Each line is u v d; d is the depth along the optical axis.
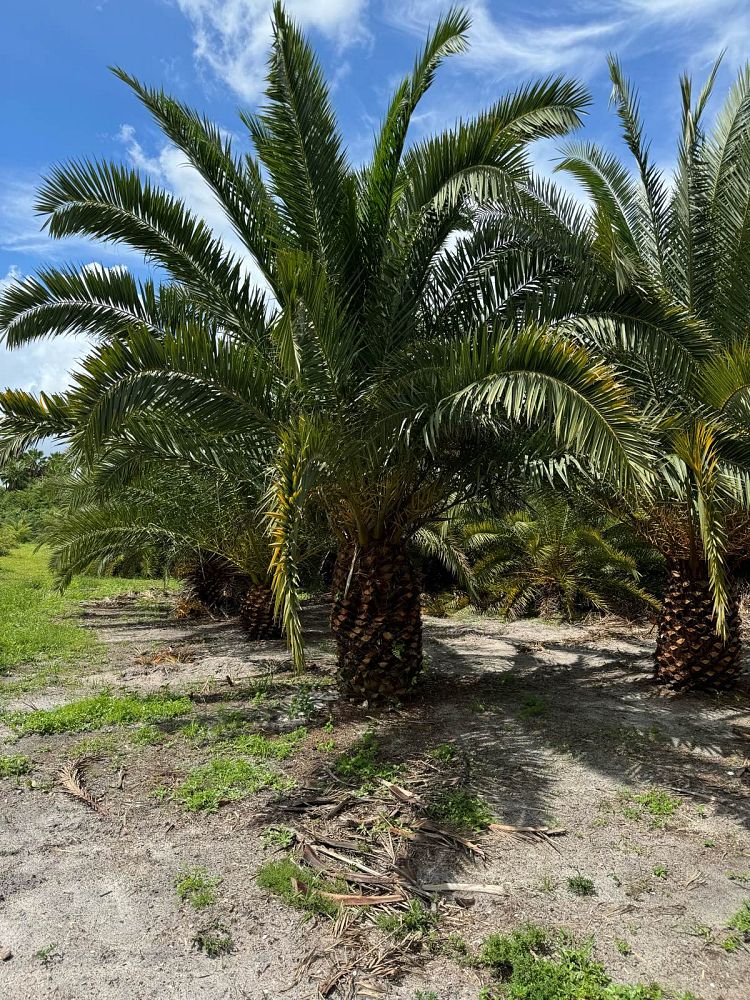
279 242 5.68
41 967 2.62
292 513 4.22
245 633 10.28
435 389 4.65
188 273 5.72
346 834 3.68
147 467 7.42
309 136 5.39
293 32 5.27
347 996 2.49
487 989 2.53
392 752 4.91
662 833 3.73
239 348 5.04
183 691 6.79
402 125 5.50
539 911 2.99
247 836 3.68
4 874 3.30
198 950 2.73
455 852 3.50
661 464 5.00
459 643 9.71
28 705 6.24
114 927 2.88
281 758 4.83
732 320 6.15
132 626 11.26
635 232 7.31
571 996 2.45
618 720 5.74
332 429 4.99
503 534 12.59
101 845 3.59
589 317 5.06
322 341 4.83
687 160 6.46
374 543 6.12
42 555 27.39
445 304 5.70
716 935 2.83
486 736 5.27
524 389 3.99
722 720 5.77
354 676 6.15
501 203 5.25
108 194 5.35
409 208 5.38
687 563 6.73
